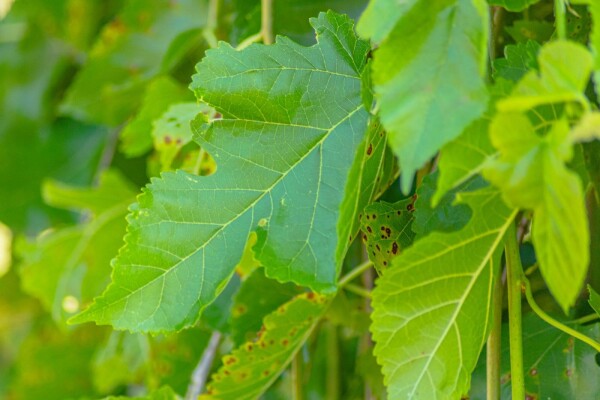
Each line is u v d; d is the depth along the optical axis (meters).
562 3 0.41
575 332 0.46
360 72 0.46
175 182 0.45
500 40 0.52
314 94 0.46
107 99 0.70
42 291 0.70
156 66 0.68
